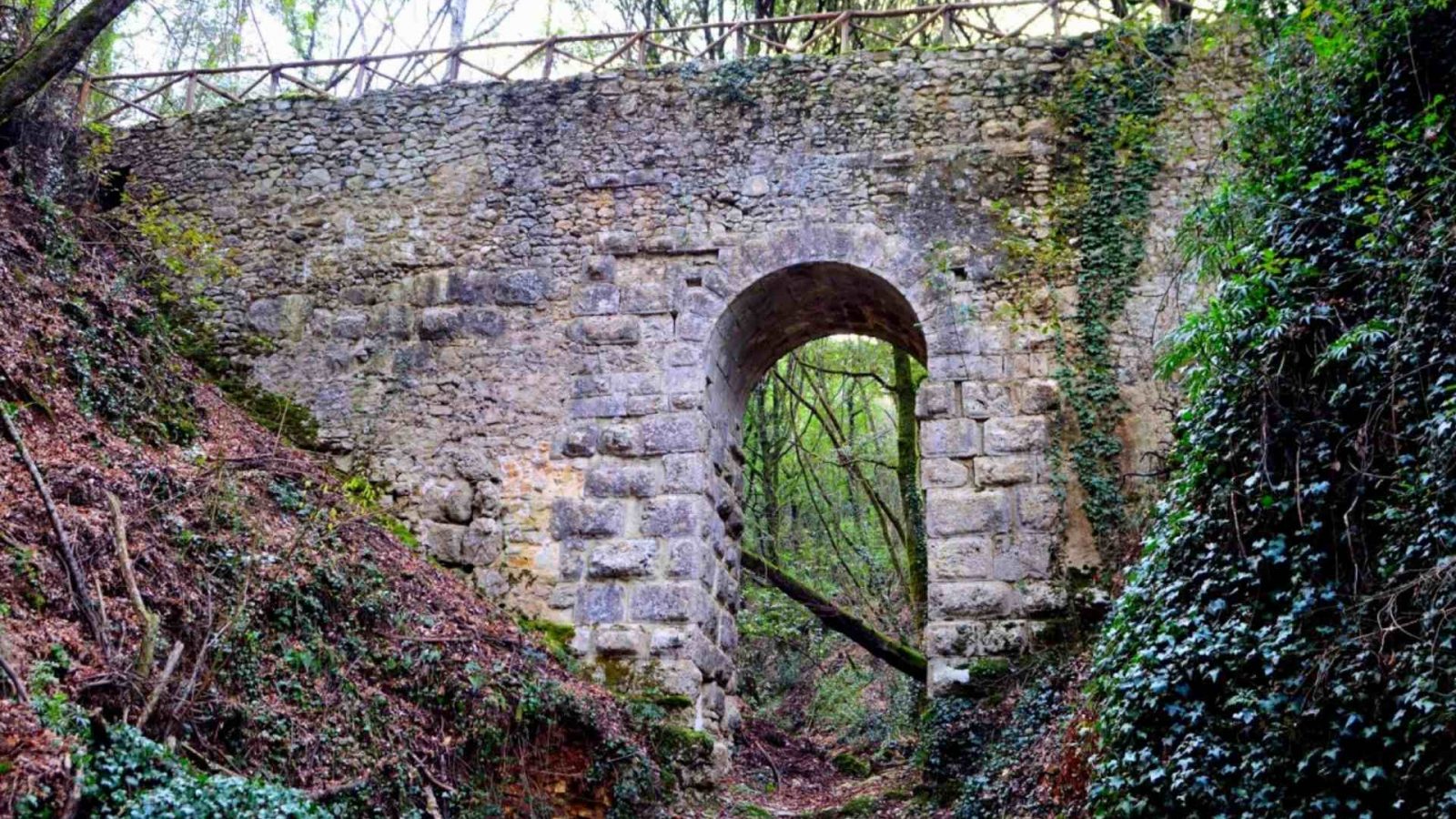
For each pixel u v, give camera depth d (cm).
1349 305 820
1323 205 880
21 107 1234
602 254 1311
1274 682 737
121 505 814
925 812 1073
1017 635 1152
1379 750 674
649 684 1186
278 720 787
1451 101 830
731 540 1389
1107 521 1170
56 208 1181
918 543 1773
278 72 1445
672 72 1351
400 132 1382
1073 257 1244
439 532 1255
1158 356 1166
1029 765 992
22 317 977
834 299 1362
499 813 942
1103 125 1273
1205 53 1266
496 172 1353
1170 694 782
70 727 608
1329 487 772
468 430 1284
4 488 759
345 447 1291
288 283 1350
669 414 1258
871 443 2467
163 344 1216
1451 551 668
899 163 1288
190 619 779
